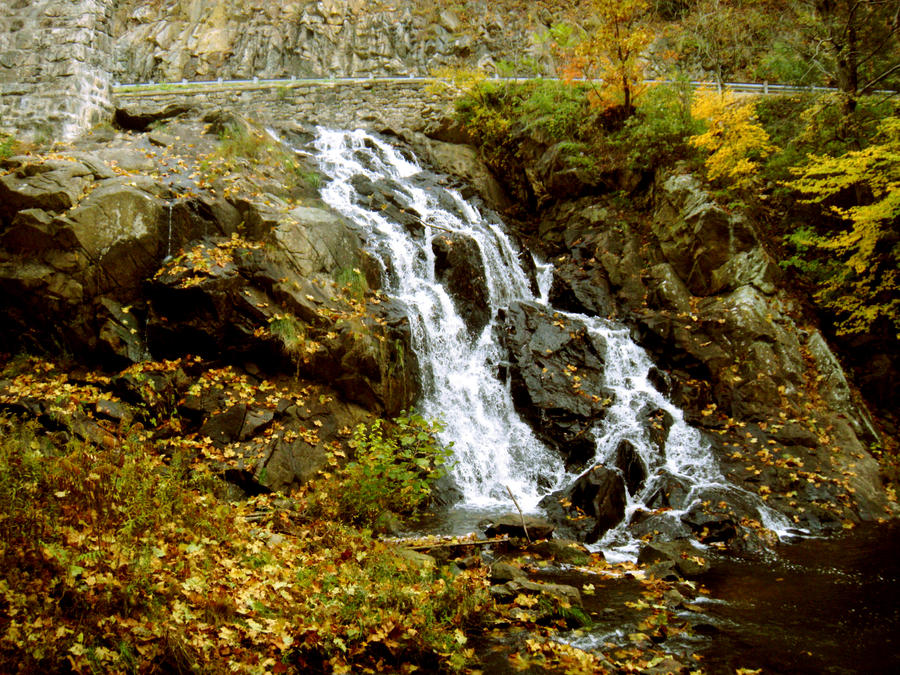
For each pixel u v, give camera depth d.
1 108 13.25
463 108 15.87
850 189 12.87
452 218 13.31
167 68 19.80
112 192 9.03
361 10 20.55
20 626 3.63
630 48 14.27
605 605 5.71
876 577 6.46
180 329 8.69
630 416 9.86
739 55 20.12
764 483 8.94
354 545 6.20
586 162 13.99
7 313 8.45
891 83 15.80
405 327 10.10
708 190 12.47
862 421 10.30
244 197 10.29
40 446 6.58
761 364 10.55
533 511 8.42
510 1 20.84
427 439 7.82
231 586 4.73
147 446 7.37
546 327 11.23
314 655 4.37
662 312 11.69
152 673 3.79
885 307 11.31
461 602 5.23
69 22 13.77
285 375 9.08
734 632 5.25
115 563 4.38
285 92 16.94
